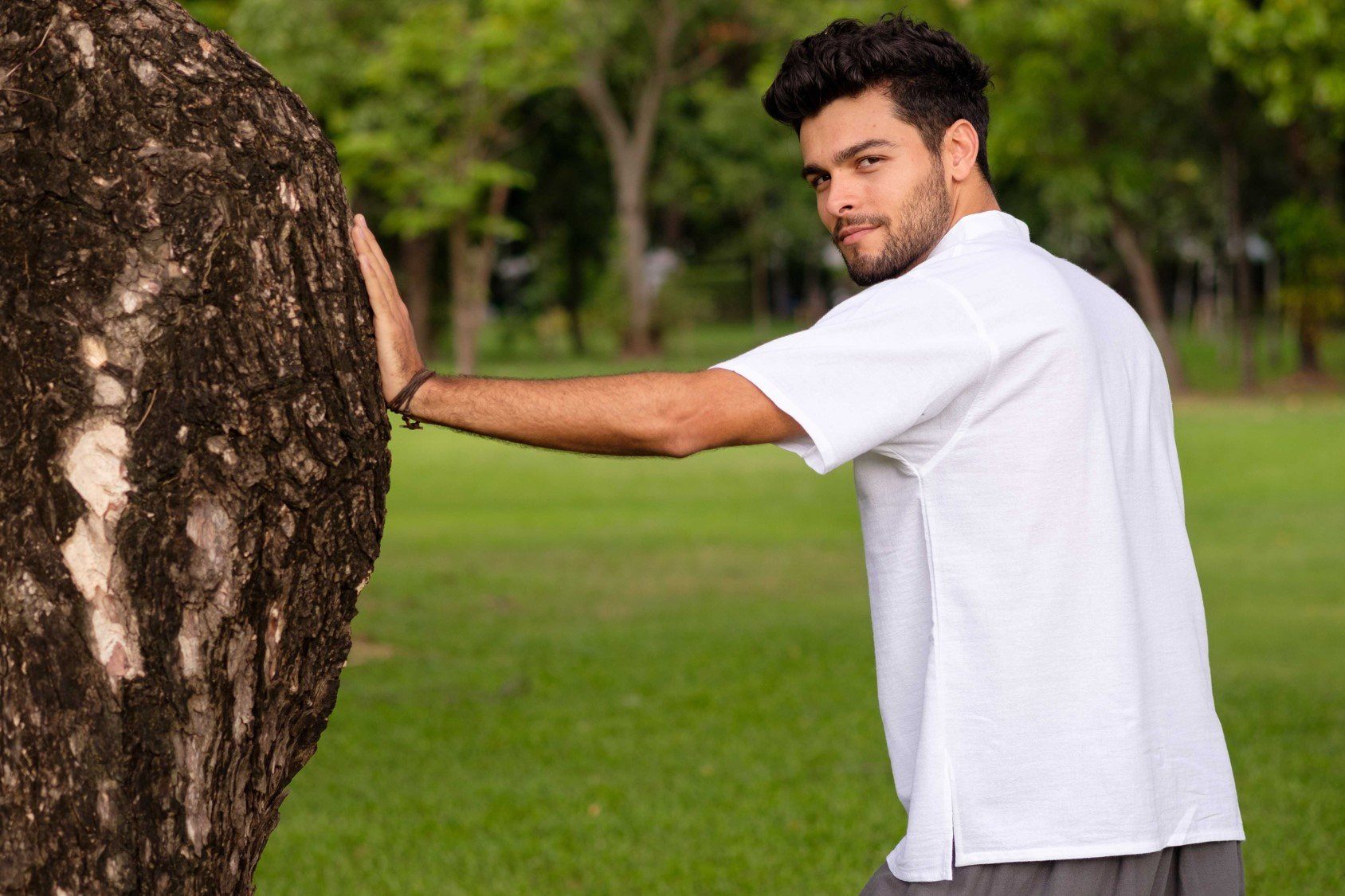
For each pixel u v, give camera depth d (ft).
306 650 5.94
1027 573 6.32
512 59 98.84
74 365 5.39
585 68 123.24
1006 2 81.41
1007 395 6.31
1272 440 61.21
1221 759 6.75
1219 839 6.66
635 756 20.31
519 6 95.96
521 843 16.56
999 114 83.82
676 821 17.35
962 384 6.23
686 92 139.54
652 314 139.54
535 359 140.46
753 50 133.49
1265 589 32.68
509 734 21.39
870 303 6.38
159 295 5.40
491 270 153.28
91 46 5.47
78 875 5.50
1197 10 68.80
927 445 6.39
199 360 5.45
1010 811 6.30
